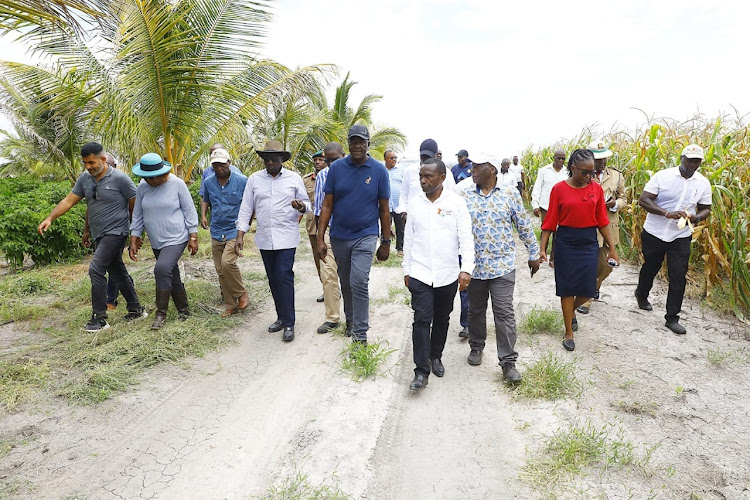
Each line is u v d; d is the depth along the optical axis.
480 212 3.79
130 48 6.71
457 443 3.11
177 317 5.13
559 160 6.32
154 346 4.37
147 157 4.66
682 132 6.86
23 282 6.43
